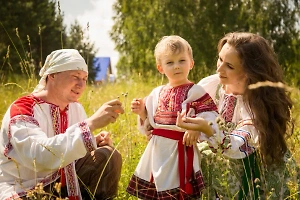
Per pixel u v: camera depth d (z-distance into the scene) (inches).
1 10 834.8
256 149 139.0
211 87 153.3
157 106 144.4
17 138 133.2
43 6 938.7
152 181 142.9
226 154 136.2
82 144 129.1
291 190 134.2
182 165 137.3
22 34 860.6
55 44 940.6
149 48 936.3
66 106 146.8
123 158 183.0
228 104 146.5
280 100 140.8
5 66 706.2
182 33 899.4
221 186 137.4
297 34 885.2
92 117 133.3
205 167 140.9
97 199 151.3
